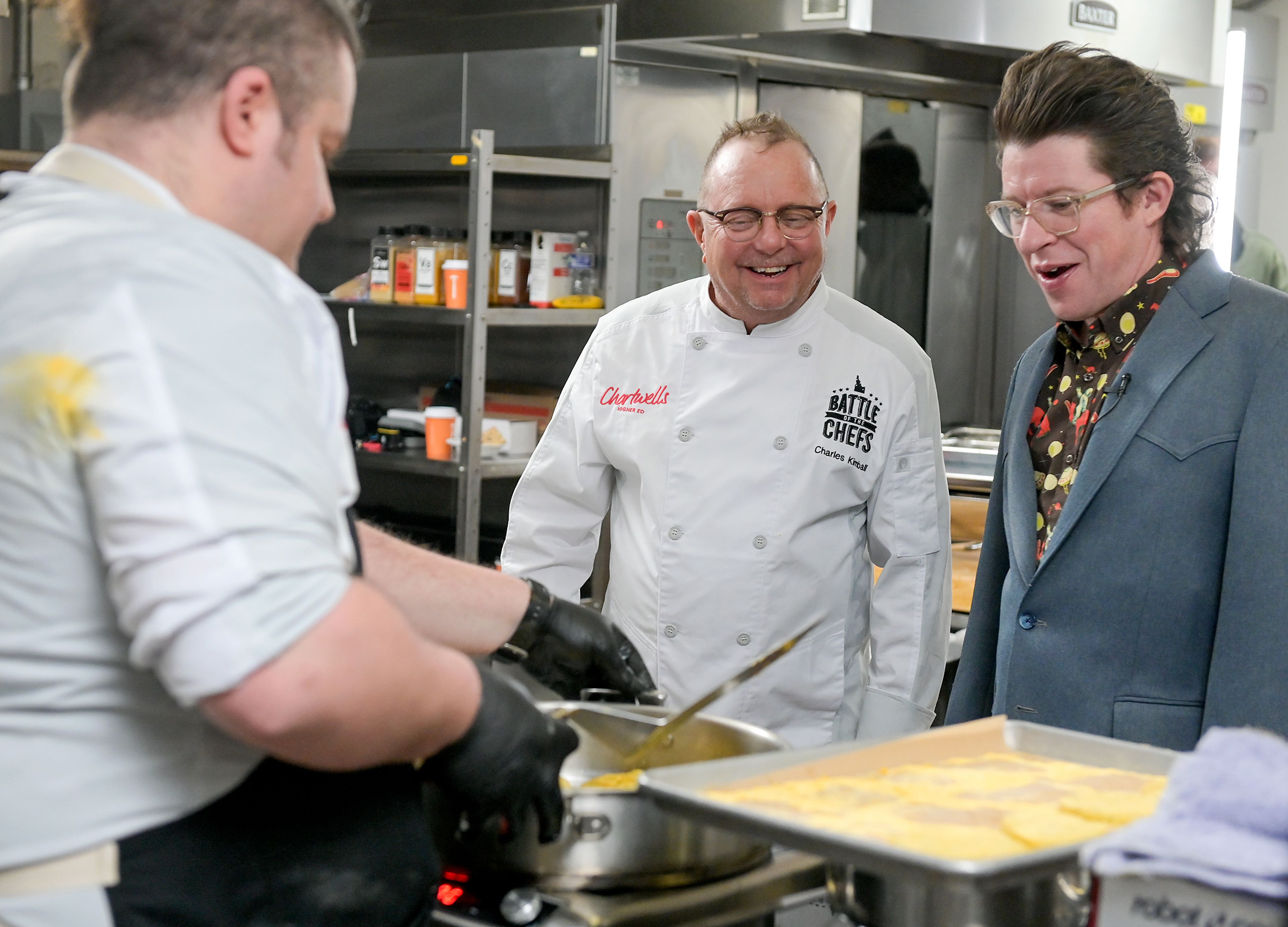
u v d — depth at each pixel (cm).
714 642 194
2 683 84
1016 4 336
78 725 85
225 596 76
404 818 100
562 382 366
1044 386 162
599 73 347
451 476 386
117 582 78
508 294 346
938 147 411
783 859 115
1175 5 371
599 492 209
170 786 88
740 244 187
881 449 196
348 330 407
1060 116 142
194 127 89
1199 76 383
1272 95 529
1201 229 150
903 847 86
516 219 369
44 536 82
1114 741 110
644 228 355
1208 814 77
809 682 194
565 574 211
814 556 194
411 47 382
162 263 81
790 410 195
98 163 89
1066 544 145
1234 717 133
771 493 194
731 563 193
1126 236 145
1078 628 145
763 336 197
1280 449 134
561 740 101
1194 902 75
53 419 80
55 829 85
